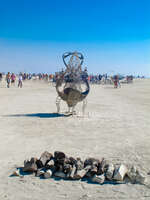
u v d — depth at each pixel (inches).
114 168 188.7
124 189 165.5
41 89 1315.2
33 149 257.8
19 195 160.1
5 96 876.0
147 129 354.9
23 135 317.7
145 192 160.4
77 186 171.3
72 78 454.6
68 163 194.7
